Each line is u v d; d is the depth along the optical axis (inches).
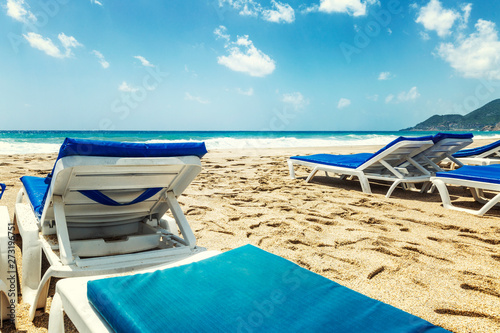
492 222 159.0
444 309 83.6
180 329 44.7
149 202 102.2
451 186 256.5
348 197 211.9
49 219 94.0
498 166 215.6
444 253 119.6
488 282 97.9
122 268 76.3
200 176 284.0
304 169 340.8
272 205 187.2
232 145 878.4
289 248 123.5
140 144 80.8
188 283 56.5
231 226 148.9
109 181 84.7
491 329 75.7
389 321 47.5
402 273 103.6
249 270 61.4
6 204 178.9
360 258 114.5
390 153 214.1
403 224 154.4
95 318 51.8
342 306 50.8
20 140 807.7
